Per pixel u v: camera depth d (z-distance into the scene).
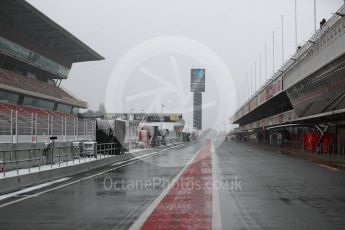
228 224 9.08
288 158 37.25
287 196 13.36
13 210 10.90
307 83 39.62
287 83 47.81
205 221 9.39
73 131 30.47
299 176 20.38
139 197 13.12
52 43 66.88
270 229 8.59
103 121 35.72
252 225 8.98
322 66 32.41
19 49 58.41
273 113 86.94
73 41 66.69
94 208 11.12
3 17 53.09
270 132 90.38
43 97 60.56
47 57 67.31
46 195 13.77
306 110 46.41
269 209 10.96
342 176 20.38
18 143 21.66
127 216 9.99
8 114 21.70
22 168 20.95
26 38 59.66
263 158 37.19
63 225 9.01
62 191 14.82
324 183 17.25
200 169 24.58
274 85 57.50
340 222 9.30
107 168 26.11
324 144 42.69
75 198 13.01
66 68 76.62
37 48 63.38
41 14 53.94
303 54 39.62
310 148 46.84
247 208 11.09
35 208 11.19
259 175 20.83
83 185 16.72
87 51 73.31
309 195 13.62
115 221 9.41
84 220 9.53
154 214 10.23
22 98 56.88
